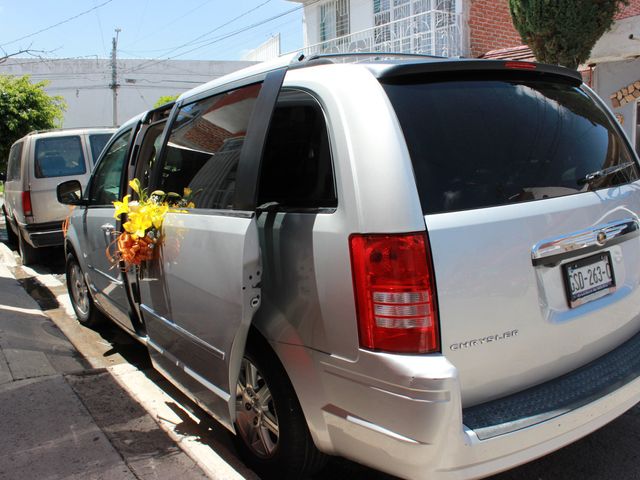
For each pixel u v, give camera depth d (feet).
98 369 14.19
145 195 11.53
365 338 7.04
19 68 112.27
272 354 8.66
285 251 8.10
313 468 8.74
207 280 9.11
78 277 17.80
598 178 8.91
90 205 16.05
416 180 7.07
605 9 25.02
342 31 50.39
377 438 7.13
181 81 125.59
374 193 7.00
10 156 32.91
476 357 7.16
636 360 8.68
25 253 28.35
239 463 9.99
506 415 7.22
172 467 9.75
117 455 10.03
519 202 7.73
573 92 9.72
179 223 10.01
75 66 117.70
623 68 31.50
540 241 7.67
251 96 9.18
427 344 6.81
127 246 10.88
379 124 7.25
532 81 9.11
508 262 7.36
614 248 8.82
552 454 10.25
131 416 11.73
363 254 7.00
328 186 7.70
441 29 37.65
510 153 8.04
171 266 10.32
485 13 39.11
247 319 8.20
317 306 7.61
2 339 15.25
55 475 9.42
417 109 7.64
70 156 26.78
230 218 8.60
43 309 20.24
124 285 13.01
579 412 7.54
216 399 9.27
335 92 7.80
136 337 13.47
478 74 8.48
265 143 8.18
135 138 13.47
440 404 6.61
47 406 11.83
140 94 123.03
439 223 6.98
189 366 10.19
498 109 8.31
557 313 7.91
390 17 44.88
